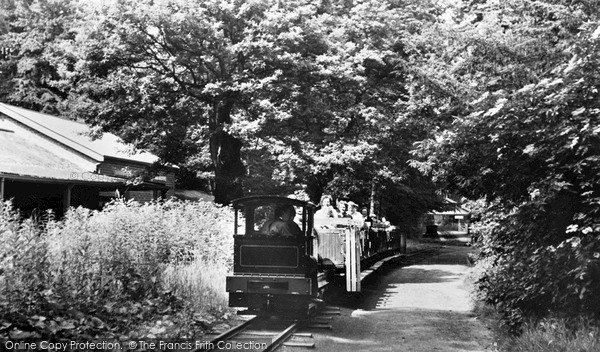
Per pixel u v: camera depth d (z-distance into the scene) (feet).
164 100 84.64
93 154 97.96
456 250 160.76
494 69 37.63
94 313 32.63
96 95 89.25
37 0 149.79
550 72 31.60
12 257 29.53
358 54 90.84
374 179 107.45
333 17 96.27
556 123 28.71
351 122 102.42
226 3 78.33
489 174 33.73
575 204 29.89
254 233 44.32
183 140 94.07
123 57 83.35
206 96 81.10
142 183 100.17
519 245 34.83
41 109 148.56
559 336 28.07
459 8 43.93
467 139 32.32
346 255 57.62
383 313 49.60
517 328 33.88
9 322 27.14
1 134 95.71
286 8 80.89
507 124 29.76
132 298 38.42
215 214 71.05
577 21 33.27
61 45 91.50
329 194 107.14
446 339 38.09
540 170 31.27
